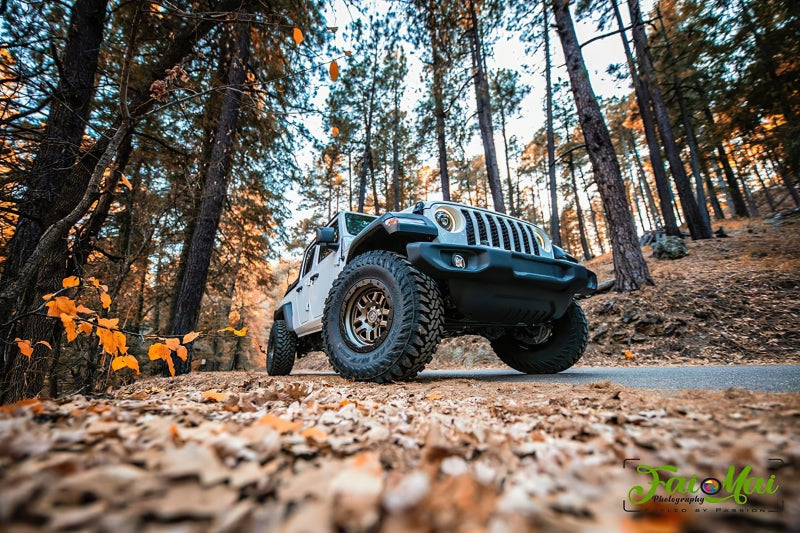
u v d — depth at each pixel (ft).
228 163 23.82
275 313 20.48
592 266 57.77
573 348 12.13
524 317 10.44
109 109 17.26
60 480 1.62
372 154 67.62
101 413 3.62
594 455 2.57
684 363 16.44
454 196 103.19
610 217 26.48
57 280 11.33
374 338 10.02
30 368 10.52
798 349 15.69
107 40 16.63
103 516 1.31
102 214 14.98
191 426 3.37
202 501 1.55
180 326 20.92
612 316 22.79
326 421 3.89
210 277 35.88
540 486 1.92
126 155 19.52
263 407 5.15
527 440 3.27
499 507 1.56
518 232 10.88
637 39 39.75
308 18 12.04
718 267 29.19
